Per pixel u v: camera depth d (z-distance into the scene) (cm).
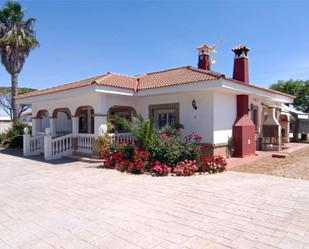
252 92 1459
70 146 1612
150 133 1177
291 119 2736
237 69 1530
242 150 1451
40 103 1998
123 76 1727
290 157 1482
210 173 1039
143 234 493
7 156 1748
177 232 497
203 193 754
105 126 1441
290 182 879
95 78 1647
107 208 645
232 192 759
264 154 1573
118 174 1061
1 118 4234
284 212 592
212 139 1321
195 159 1100
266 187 812
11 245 466
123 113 1723
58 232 514
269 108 1831
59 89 1652
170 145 1125
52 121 1852
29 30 2689
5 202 720
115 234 496
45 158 1527
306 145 2139
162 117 1556
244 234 483
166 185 857
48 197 756
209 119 1333
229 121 1450
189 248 434
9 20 2619
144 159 1111
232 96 1478
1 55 2609
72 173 1105
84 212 622
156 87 1398
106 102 1449
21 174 1118
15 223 568
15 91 2683
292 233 483
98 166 1262
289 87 3703
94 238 483
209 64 1927
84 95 1455
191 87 1273
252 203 658
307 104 3659
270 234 481
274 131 1781
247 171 1087
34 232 518
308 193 741
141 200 702
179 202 678
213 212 600
